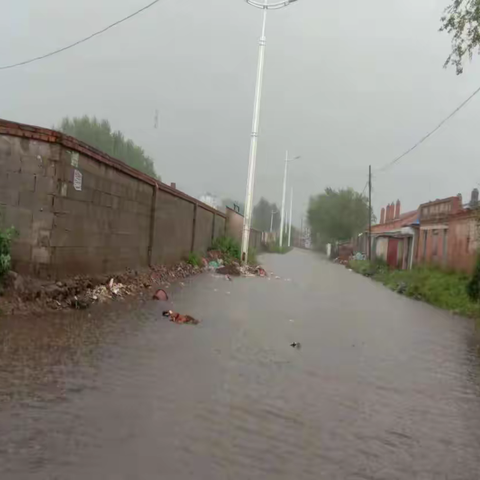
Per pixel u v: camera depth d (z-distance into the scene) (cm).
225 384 555
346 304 1430
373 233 4725
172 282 1513
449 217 2338
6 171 877
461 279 1783
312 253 8425
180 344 717
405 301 1673
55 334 693
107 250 1173
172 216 1839
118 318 853
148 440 395
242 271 2264
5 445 363
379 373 664
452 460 407
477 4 1147
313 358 718
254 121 2556
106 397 477
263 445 406
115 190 1199
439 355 804
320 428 454
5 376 507
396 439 443
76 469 339
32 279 871
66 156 921
